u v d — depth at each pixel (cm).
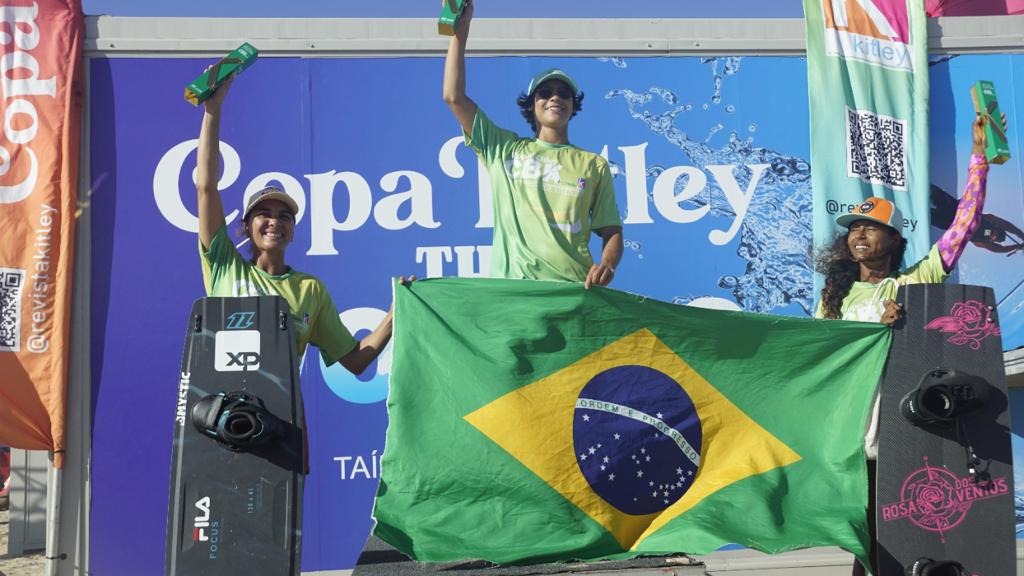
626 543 381
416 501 379
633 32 612
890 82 623
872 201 479
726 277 597
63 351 554
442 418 389
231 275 421
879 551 369
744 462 397
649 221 597
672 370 406
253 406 356
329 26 598
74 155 572
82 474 550
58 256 564
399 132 595
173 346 567
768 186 607
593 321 407
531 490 381
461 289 406
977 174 434
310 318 427
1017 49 639
